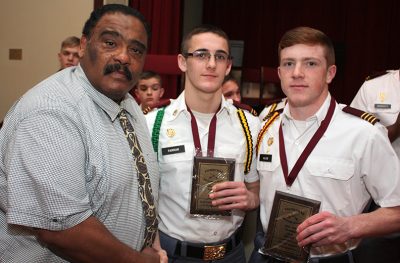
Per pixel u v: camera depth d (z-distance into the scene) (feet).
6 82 15.96
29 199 3.51
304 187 5.26
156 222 4.59
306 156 5.30
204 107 5.75
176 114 5.82
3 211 3.97
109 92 4.13
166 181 5.66
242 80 18.34
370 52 23.85
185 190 5.54
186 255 5.53
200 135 5.75
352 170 5.07
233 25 25.98
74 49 11.89
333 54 5.31
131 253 3.95
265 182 5.63
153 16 16.28
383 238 5.89
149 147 4.92
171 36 16.81
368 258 5.69
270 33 25.59
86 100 4.04
